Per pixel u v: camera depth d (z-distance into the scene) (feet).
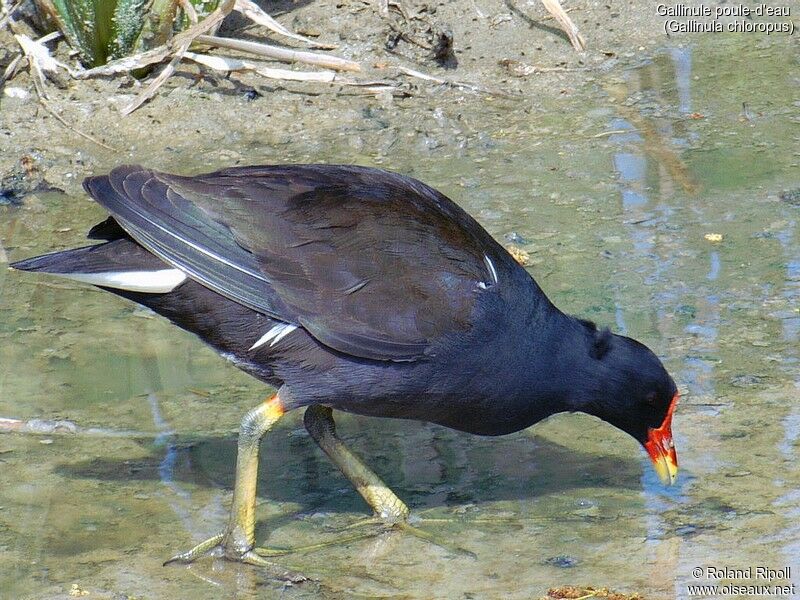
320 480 30.94
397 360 27.45
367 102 50.47
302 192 28.48
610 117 49.60
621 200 43.42
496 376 28.19
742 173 45.01
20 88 49.24
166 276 27.89
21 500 29.12
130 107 48.52
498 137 48.21
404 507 29.07
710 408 32.30
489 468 31.17
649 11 57.67
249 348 28.37
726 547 27.02
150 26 50.70
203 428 32.37
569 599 25.29
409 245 27.96
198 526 28.37
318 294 27.50
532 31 55.52
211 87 50.49
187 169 45.44
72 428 32.09
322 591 26.14
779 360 34.30
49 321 36.91
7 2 51.11
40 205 43.39
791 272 38.73
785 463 29.99
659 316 36.60
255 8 51.70
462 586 26.11
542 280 38.60
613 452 31.65
